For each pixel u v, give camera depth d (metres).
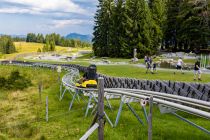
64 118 15.20
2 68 64.19
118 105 17.11
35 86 31.05
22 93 25.80
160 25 84.31
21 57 113.94
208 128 11.85
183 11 72.19
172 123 12.76
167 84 18.89
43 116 16.22
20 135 12.70
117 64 57.03
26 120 15.37
